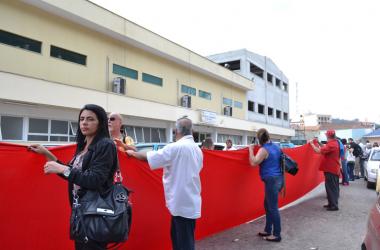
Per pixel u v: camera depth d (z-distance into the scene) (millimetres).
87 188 2547
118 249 4039
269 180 5711
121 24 22094
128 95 23734
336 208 8102
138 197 4297
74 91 18250
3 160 3072
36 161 3289
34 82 16250
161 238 4652
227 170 6090
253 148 6434
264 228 6258
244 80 39969
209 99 34312
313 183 11047
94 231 2475
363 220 7148
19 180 3184
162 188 4617
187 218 3783
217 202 5863
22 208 3215
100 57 21672
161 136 26766
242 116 41188
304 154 9836
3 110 16016
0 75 14883
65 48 19297
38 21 17828
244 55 43406
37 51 17844
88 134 2738
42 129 17828
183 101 29703
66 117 18859
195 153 3877
